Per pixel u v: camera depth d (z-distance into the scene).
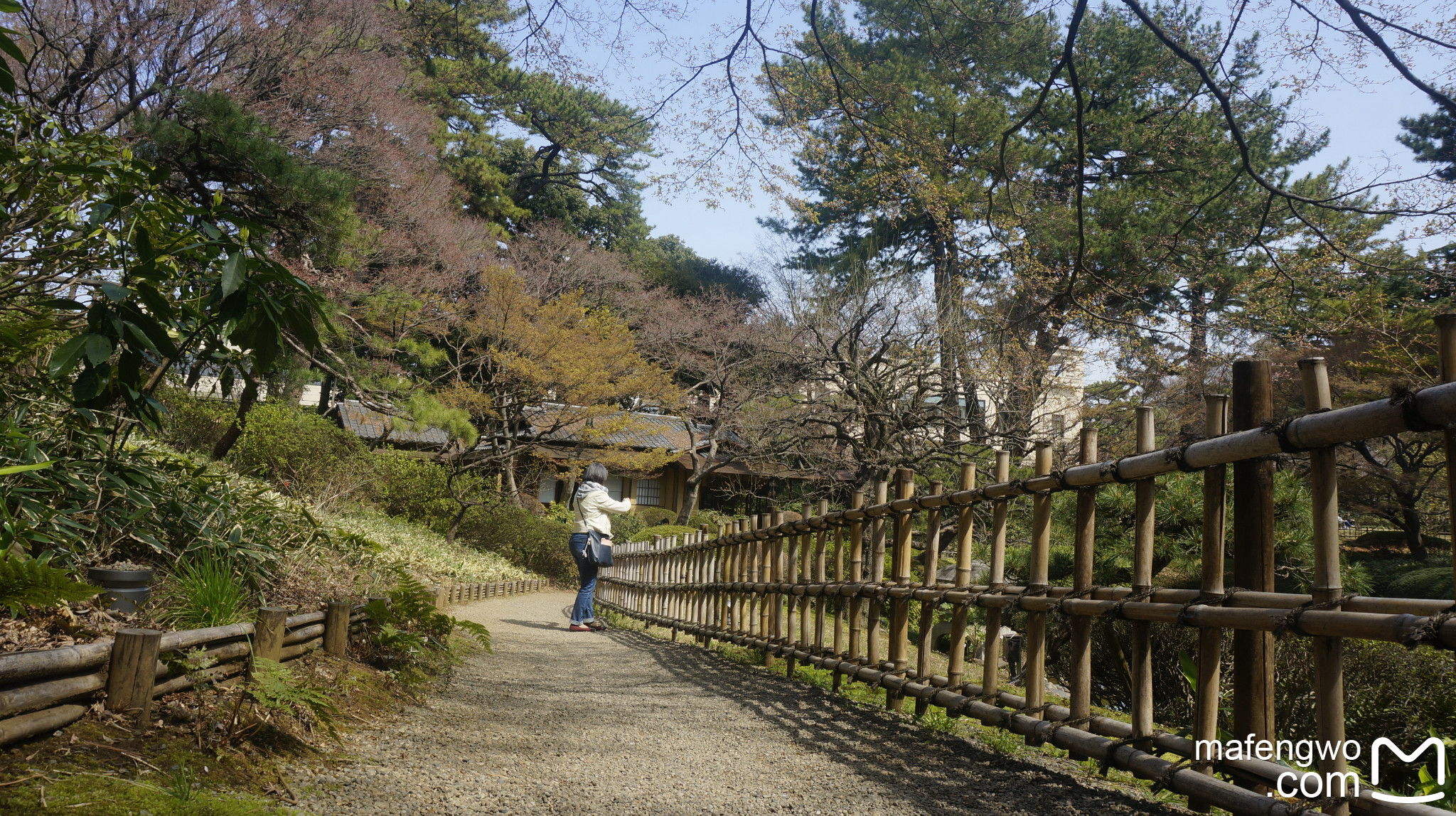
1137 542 2.88
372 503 14.17
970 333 16.19
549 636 7.84
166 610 3.05
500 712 3.96
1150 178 12.17
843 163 8.78
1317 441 2.14
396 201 14.71
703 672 5.86
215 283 2.92
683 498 27.12
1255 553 2.48
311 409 18.11
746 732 3.83
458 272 17.00
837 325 17.73
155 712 2.41
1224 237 11.07
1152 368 13.34
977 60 8.34
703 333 23.48
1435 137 14.38
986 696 3.66
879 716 4.28
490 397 17.05
